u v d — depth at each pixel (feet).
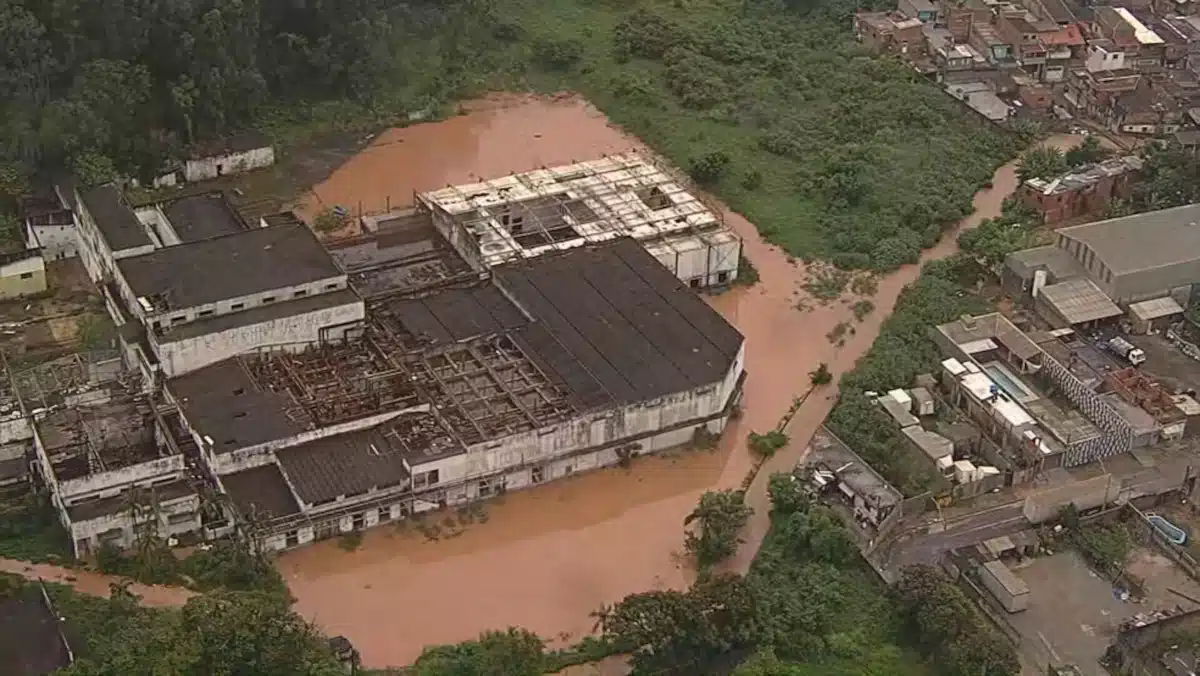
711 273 417.28
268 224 414.00
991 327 389.19
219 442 321.73
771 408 370.73
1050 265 414.82
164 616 283.38
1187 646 288.51
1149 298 408.87
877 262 433.48
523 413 338.95
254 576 300.61
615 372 353.31
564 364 356.38
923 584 295.28
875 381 371.76
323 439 329.52
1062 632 297.74
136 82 448.65
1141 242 416.26
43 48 434.30
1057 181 461.37
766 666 280.72
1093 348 388.98
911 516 325.42
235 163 468.34
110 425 333.21
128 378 350.43
